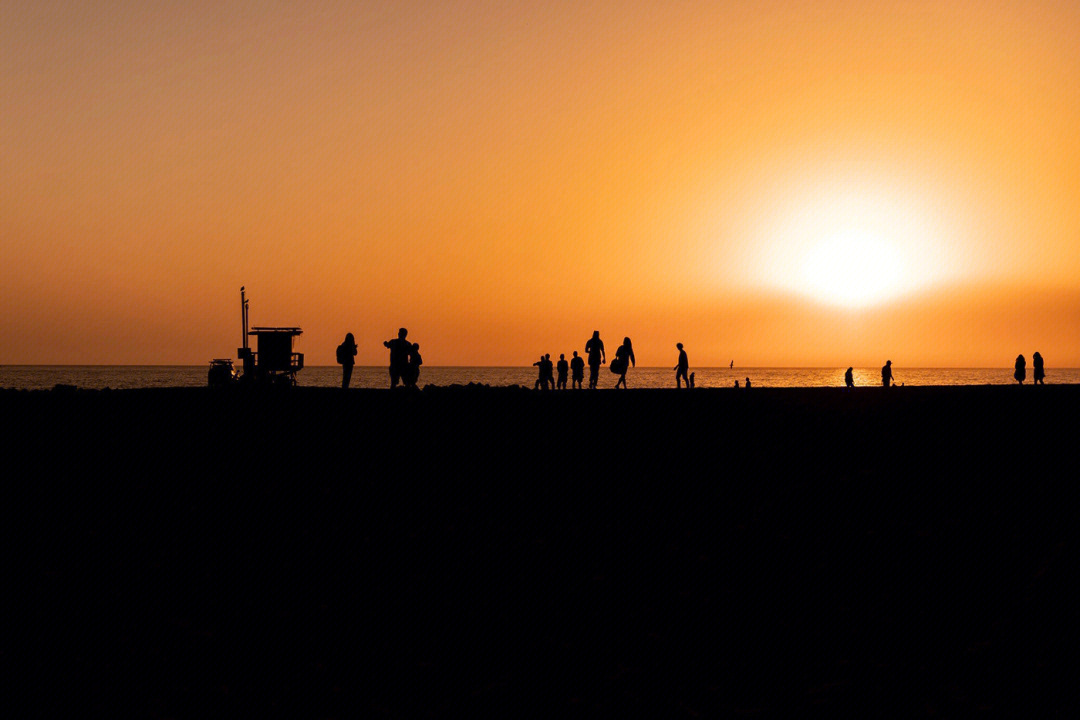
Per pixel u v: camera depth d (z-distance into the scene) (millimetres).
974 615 13805
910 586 14586
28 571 13734
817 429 22375
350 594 13781
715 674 12312
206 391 25188
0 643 12078
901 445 21234
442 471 18172
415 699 11500
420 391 26031
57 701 11023
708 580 14617
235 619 13000
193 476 17312
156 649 12188
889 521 16844
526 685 11930
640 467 18938
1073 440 21938
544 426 21375
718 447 20453
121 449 18438
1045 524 16734
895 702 11766
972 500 17844
